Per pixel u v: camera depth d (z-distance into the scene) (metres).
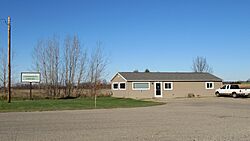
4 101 34.59
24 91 49.09
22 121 17.83
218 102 36.19
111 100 38.56
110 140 11.80
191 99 42.72
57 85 48.47
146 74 50.22
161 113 22.59
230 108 27.22
